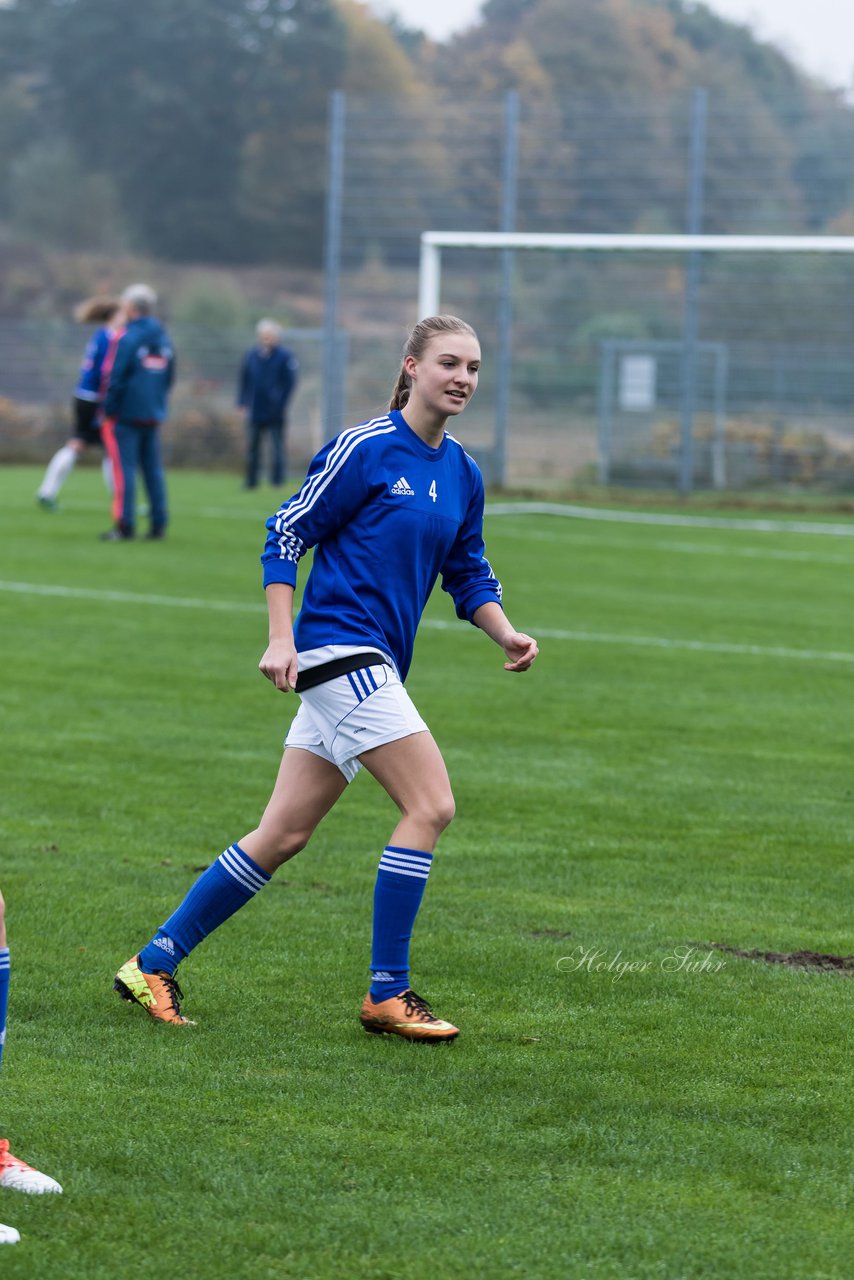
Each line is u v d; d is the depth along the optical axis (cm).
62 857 1051
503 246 3612
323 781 757
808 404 4950
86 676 1720
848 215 5684
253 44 11019
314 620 745
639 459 4881
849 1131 632
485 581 800
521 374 5500
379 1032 740
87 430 3422
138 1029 741
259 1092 664
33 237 10756
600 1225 546
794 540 3497
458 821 1182
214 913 763
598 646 2028
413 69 11144
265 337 4319
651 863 1077
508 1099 660
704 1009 782
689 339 4766
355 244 7406
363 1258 521
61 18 11044
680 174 5788
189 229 10794
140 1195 563
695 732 1533
